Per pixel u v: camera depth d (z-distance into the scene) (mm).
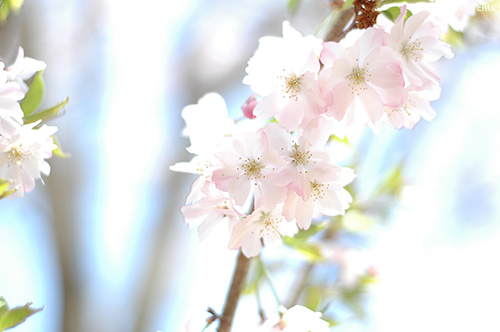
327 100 826
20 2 995
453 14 883
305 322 871
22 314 806
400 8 848
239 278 865
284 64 836
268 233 854
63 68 2098
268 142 832
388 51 830
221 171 833
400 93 829
